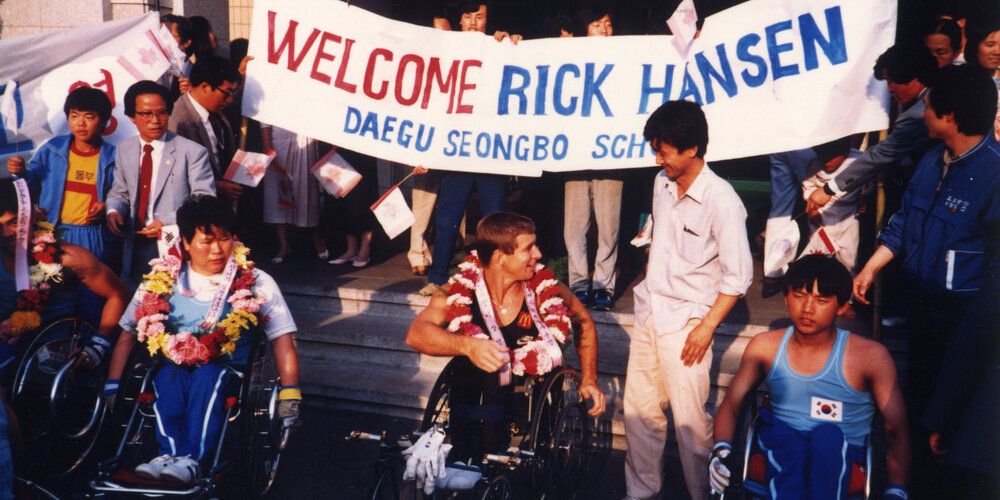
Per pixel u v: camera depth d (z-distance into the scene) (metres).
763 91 4.93
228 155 5.85
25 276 4.18
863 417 3.17
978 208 3.26
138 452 3.80
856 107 4.73
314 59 5.57
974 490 3.08
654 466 3.97
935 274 3.43
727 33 4.99
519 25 8.55
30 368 4.14
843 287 3.07
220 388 3.76
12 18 6.67
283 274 6.70
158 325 3.77
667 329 3.73
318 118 5.61
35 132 5.92
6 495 2.59
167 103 5.05
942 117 3.25
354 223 7.01
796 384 3.21
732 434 3.23
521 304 3.70
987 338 2.98
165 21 6.25
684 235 3.70
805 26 4.77
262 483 4.06
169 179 5.01
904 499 2.93
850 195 5.15
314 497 4.16
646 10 8.00
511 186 7.23
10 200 4.97
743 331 5.34
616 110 5.34
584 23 5.93
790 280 3.15
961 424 3.03
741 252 3.55
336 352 5.77
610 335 5.68
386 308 6.12
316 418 5.16
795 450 3.05
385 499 4.09
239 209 7.20
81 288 4.54
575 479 4.06
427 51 5.57
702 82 5.12
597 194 5.63
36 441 4.16
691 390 3.70
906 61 3.97
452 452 3.57
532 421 3.40
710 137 5.07
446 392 3.72
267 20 5.51
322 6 5.52
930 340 3.52
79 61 5.90
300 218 7.05
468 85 5.56
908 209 3.57
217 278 3.99
